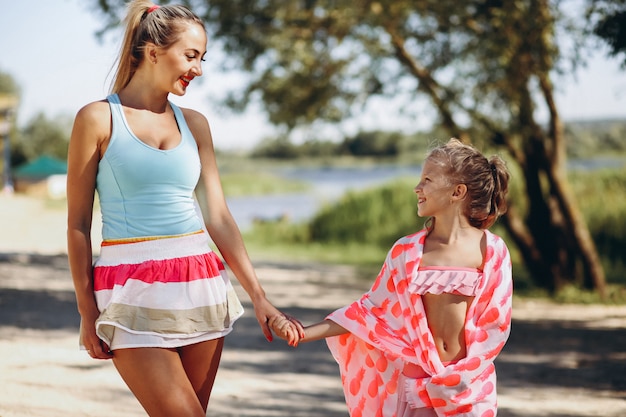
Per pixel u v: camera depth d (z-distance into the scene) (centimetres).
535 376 656
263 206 4678
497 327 321
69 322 803
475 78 1192
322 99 1425
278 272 1555
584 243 1302
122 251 302
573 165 2095
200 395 318
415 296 321
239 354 712
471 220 331
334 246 2283
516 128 1212
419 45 1203
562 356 743
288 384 596
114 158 300
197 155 316
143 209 303
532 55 1062
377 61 1340
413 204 2359
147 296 297
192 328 303
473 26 1138
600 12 916
